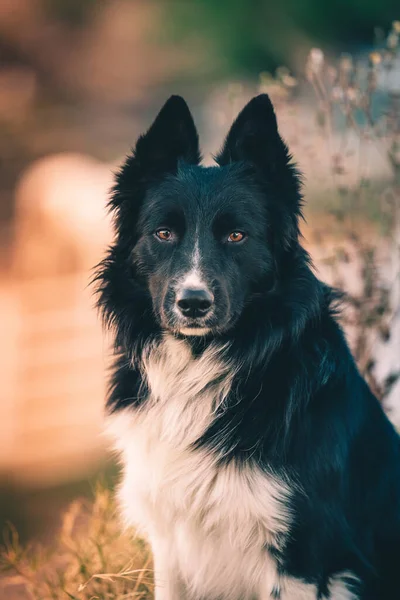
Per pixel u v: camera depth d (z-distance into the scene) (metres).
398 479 4.18
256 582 3.93
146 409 4.10
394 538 4.14
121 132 23.08
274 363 4.00
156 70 25.33
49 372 10.66
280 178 4.12
